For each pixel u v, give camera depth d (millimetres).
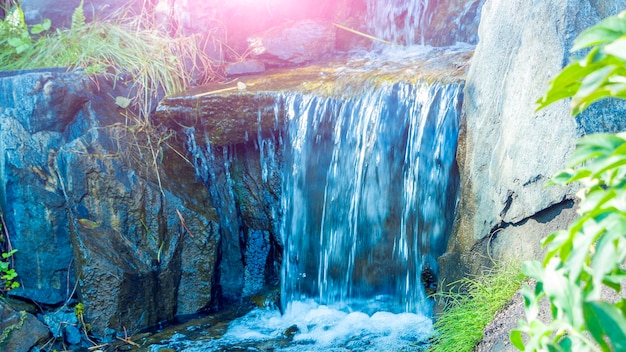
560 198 3408
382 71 5363
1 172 5012
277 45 6340
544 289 1573
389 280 5086
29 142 5020
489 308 3582
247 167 5750
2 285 4957
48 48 5816
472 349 3459
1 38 6090
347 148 5113
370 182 5031
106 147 5109
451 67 5105
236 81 5879
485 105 4090
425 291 4820
